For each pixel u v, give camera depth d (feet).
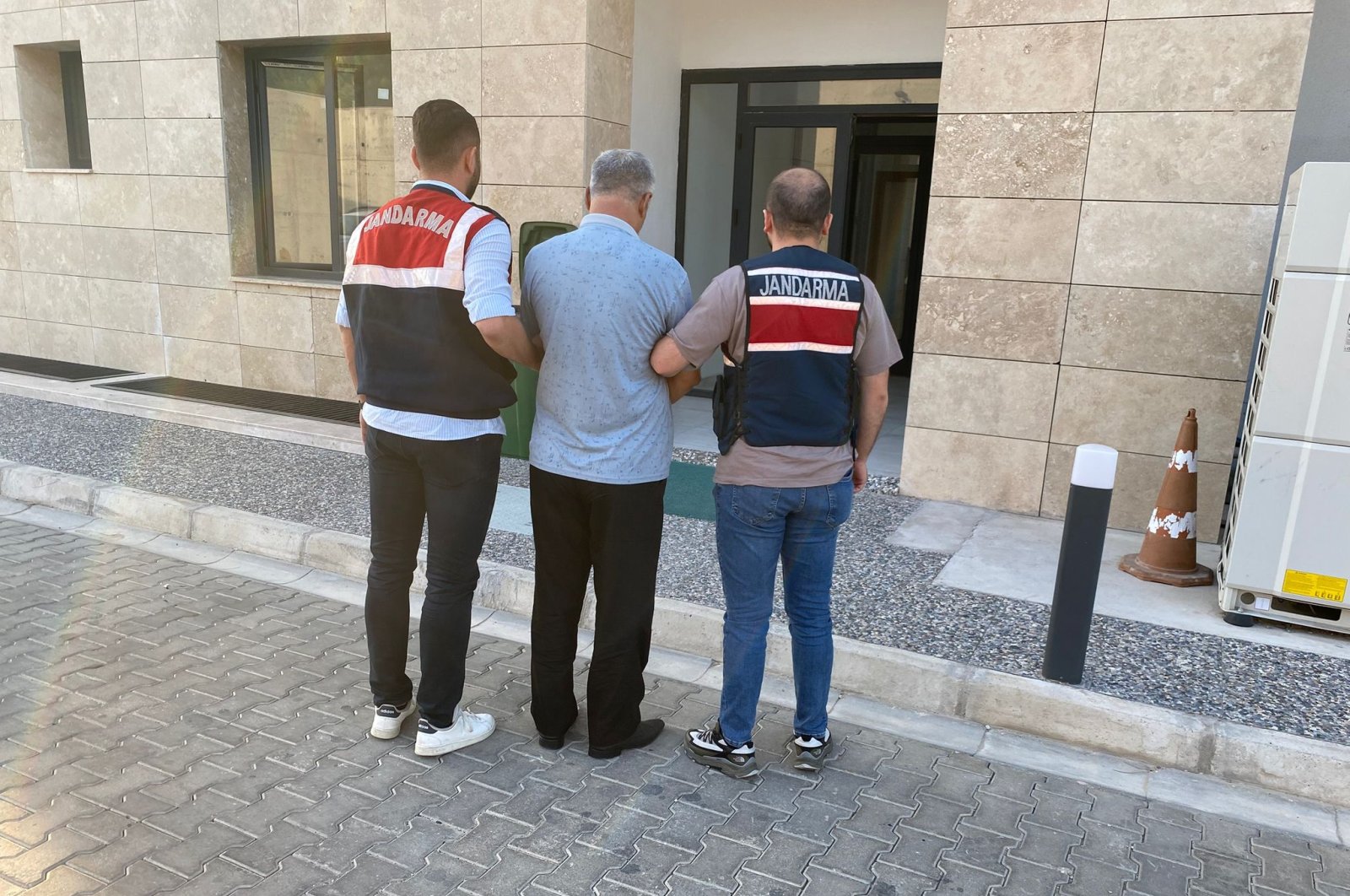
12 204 29.63
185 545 16.15
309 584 14.56
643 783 9.45
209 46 24.94
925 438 18.30
